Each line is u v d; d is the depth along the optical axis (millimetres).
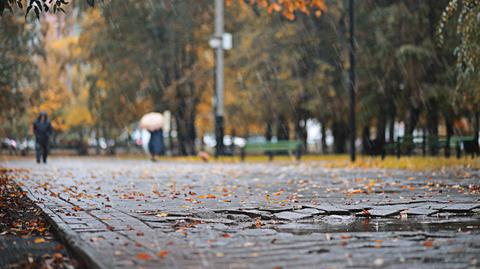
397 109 42969
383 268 7281
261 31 49625
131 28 52594
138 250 8281
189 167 31406
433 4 38469
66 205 13469
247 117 54344
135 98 53969
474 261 7617
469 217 11805
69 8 47719
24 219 12117
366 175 23188
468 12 20594
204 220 11461
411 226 10688
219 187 18328
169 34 51938
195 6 51438
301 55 48125
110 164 35656
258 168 29672
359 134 59156
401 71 40594
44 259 8578
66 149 72500
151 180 21625
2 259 8609
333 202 13984
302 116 51281
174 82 52469
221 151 42688
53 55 59031
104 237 9227
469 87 25234
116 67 52531
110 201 14445
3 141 63156
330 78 46906
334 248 8492
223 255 8039
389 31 41000
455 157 34031
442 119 46875
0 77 44688
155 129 41031
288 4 27969
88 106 56688
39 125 36250
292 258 7859
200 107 59094
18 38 43938
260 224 11047
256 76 49562
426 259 7742
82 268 8047
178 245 8719
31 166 32500
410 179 20656
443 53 38000
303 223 11195
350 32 30953
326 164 31547
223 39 42406
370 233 9711
